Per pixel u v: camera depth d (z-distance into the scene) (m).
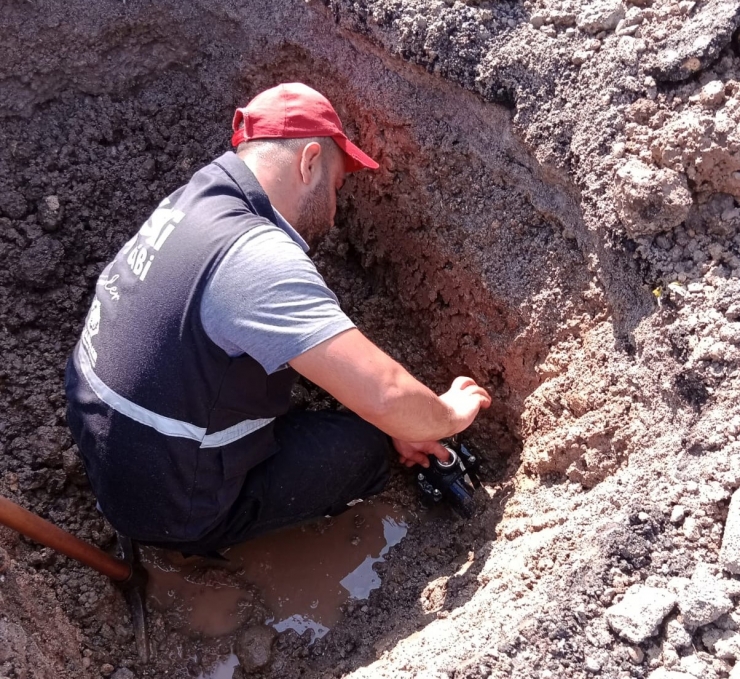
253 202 1.40
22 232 2.05
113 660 1.70
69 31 2.02
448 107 1.88
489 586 1.51
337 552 1.90
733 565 1.27
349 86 2.01
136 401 1.41
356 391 1.30
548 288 1.78
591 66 1.70
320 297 1.28
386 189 2.06
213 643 1.76
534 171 1.78
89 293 2.10
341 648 1.70
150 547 1.88
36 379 1.97
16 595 1.53
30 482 1.85
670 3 1.69
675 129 1.55
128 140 2.17
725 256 1.54
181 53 2.16
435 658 1.34
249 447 1.55
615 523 1.39
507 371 1.91
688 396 1.48
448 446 1.96
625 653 1.25
